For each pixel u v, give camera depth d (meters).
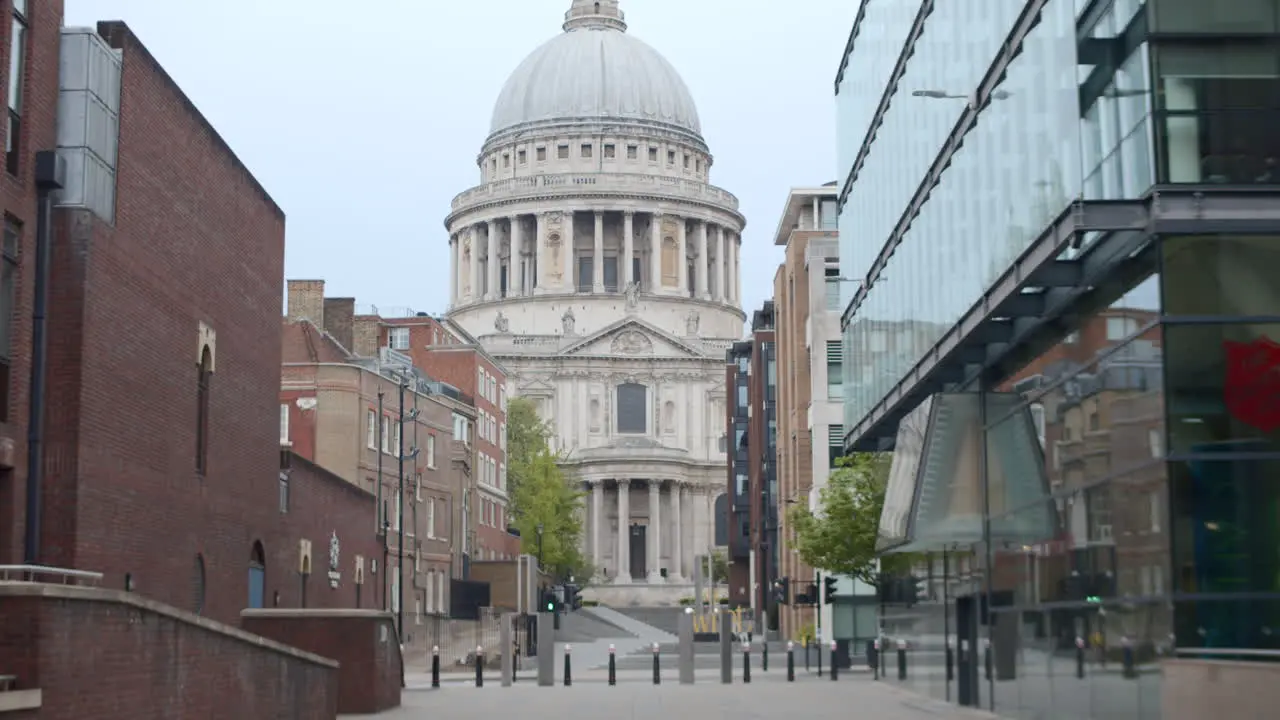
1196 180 24.34
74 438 28.75
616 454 179.50
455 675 63.22
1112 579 27.27
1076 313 29.52
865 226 50.81
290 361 82.00
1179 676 23.84
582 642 108.00
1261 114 24.36
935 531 37.47
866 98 50.19
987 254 32.28
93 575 22.89
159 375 33.81
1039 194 28.03
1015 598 34.34
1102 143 25.97
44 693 18.31
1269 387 24.45
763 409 103.62
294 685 29.27
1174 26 24.44
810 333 78.62
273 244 44.72
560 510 143.00
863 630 72.56
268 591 45.16
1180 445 24.45
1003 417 35.44
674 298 199.38
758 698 42.34
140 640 21.39
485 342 188.62
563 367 186.25
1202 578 24.27
